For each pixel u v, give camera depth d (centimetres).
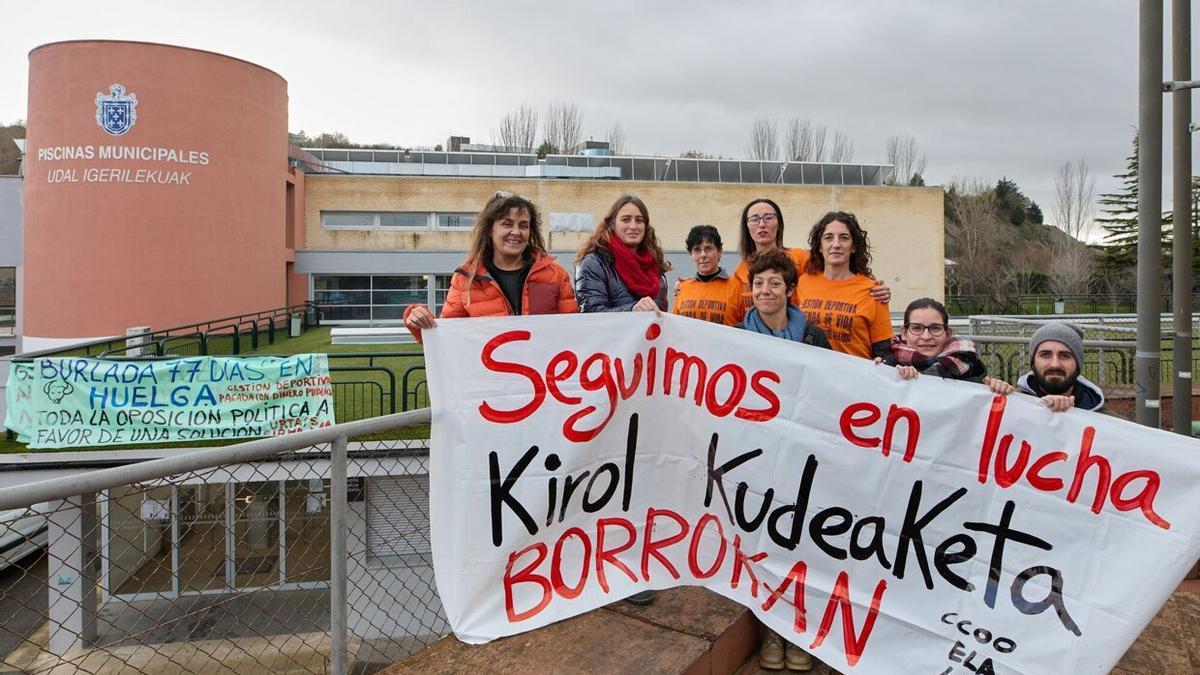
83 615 799
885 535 265
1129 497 231
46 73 2077
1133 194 4622
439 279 2947
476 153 4025
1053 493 242
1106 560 232
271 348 1812
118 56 2066
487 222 317
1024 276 5034
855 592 268
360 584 668
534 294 329
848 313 359
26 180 2164
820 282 374
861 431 270
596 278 353
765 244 410
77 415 853
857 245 370
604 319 291
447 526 273
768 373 285
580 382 287
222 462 211
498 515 275
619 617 291
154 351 1362
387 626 667
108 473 189
